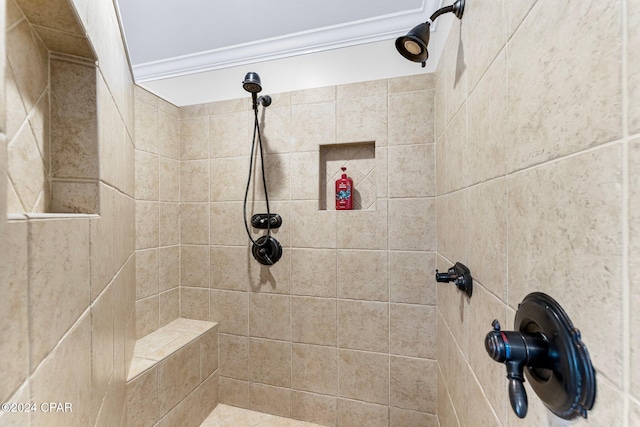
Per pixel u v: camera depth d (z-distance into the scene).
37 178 0.56
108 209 0.74
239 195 1.54
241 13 1.35
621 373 0.26
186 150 1.62
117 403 0.85
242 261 1.54
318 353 1.42
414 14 1.34
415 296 1.29
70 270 0.49
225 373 1.55
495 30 0.56
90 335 0.58
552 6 0.37
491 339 0.38
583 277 0.31
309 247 1.43
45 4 0.49
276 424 1.42
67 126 0.63
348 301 1.38
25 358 0.36
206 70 1.70
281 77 1.57
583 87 0.31
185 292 1.62
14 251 0.34
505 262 0.52
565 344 0.33
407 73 1.38
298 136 1.45
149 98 1.44
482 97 0.64
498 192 0.56
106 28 0.75
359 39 1.44
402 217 1.31
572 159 0.33
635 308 0.25
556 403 0.34
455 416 0.91
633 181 0.25
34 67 0.55
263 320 1.50
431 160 1.27
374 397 1.34
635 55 0.25
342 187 1.41
